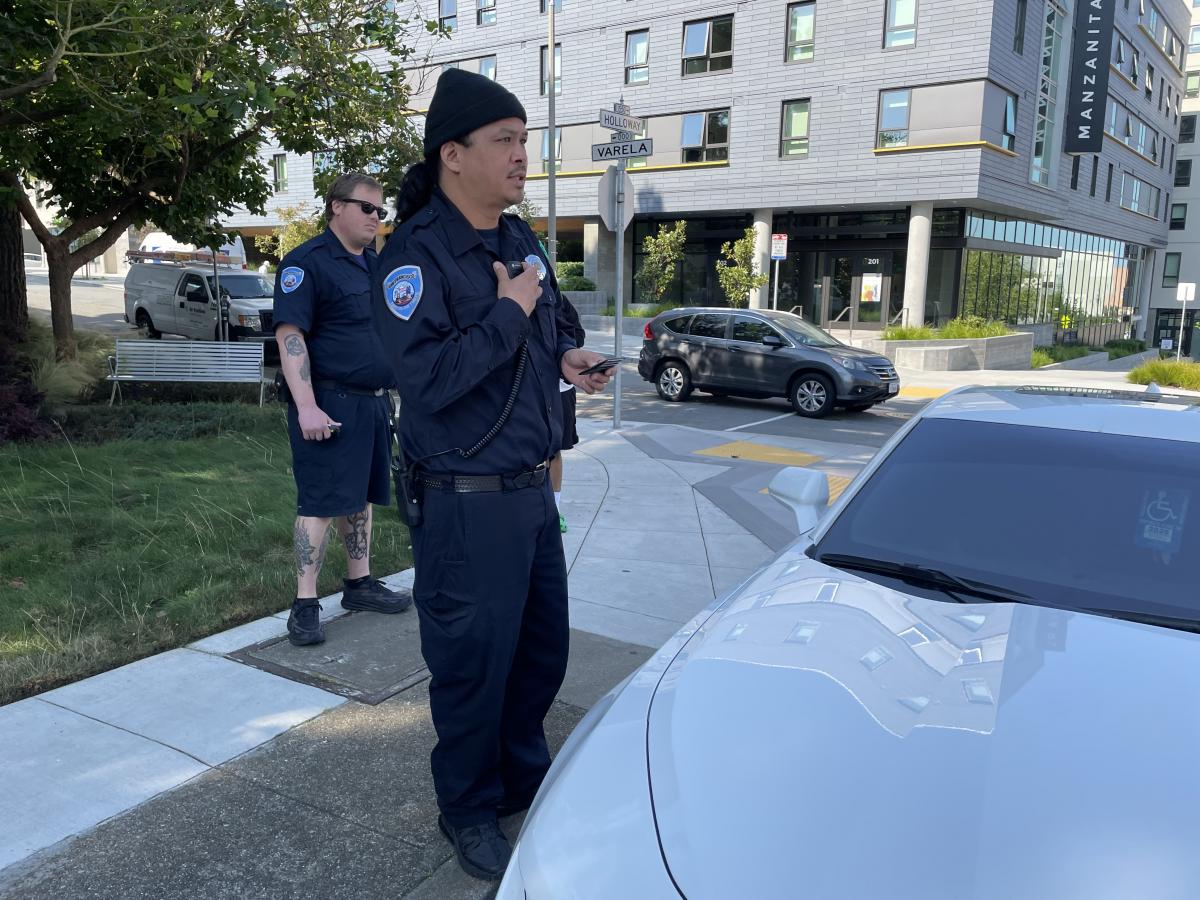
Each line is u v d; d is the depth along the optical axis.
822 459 9.32
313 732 3.27
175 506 5.91
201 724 3.30
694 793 1.63
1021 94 26.84
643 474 8.30
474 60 33.97
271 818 2.77
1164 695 1.86
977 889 1.38
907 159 26.02
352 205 3.95
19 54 7.74
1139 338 50.22
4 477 6.53
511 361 2.36
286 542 5.40
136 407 9.56
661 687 2.06
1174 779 1.60
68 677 3.62
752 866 1.46
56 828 2.68
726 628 2.24
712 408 13.73
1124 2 37.50
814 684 1.91
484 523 2.34
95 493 6.16
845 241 28.80
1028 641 2.08
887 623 2.18
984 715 1.78
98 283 38.53
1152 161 45.78
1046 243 34.28
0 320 11.19
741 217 30.55
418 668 3.82
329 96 10.20
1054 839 1.46
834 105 26.92
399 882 2.51
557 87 32.16
